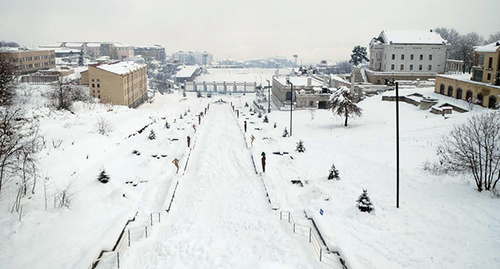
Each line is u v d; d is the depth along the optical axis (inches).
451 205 989.8
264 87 6314.0
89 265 709.9
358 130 2258.9
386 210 995.3
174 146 1841.8
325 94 3609.7
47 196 1083.9
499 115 1568.7
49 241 864.9
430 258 767.1
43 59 5502.0
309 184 1246.3
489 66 2479.1
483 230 852.0
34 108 2364.7
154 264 730.8
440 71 4239.7
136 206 1084.5
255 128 2406.5
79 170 1348.4
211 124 2610.7
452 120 2060.8
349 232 891.4
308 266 714.2
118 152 1667.1
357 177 1279.5
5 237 853.2
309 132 2272.4
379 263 755.4
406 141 1790.1
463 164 1144.2
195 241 819.4
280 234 869.2
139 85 4160.9
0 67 2642.7
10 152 1125.1
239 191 1203.2
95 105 2999.5
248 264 719.7
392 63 4227.4
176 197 1168.2
